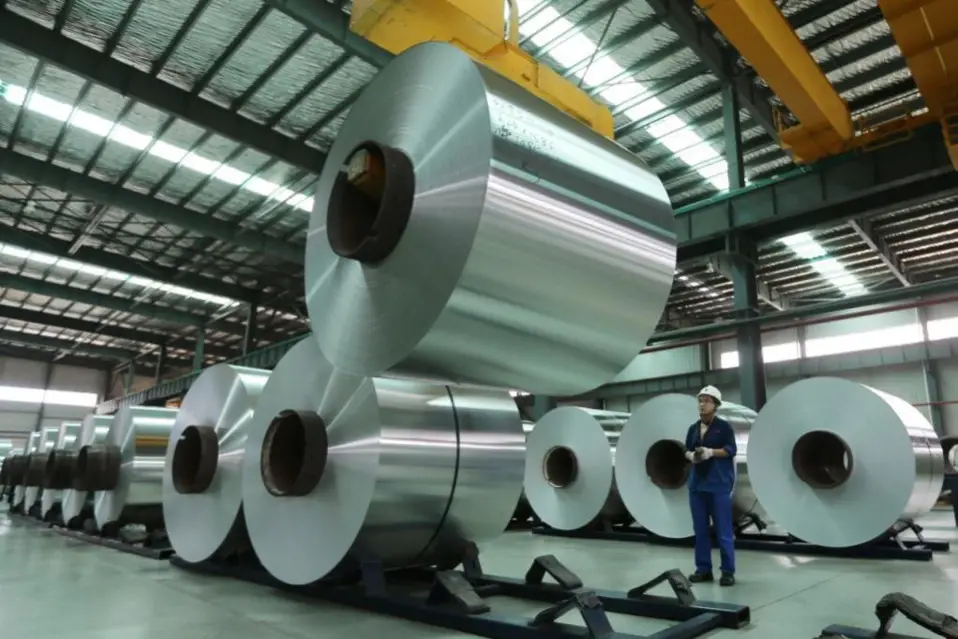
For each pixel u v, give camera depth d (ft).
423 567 13.28
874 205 28.45
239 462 14.21
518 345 5.57
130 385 79.97
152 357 81.41
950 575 14.89
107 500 20.35
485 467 12.15
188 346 75.00
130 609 10.84
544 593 11.40
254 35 26.45
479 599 9.97
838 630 8.99
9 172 33.12
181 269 52.19
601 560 17.38
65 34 26.94
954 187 26.71
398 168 5.69
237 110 31.19
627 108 31.53
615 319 5.97
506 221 5.07
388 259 5.70
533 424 29.68
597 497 23.36
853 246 42.96
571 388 6.40
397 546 11.43
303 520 11.68
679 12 25.85
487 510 12.28
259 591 12.35
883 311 30.89
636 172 6.49
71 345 75.51
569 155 5.80
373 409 10.95
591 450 23.90
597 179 5.94
